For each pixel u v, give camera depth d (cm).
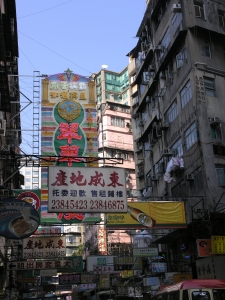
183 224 1683
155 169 2603
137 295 2053
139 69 2961
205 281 980
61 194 1241
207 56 2075
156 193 2570
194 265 1850
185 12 2117
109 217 1645
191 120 1989
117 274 2881
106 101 4934
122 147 4628
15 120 2580
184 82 2098
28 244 1898
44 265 2042
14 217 1217
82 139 1630
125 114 4834
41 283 2853
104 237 3856
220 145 1888
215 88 2022
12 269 1997
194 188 1902
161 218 1677
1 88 1536
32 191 1576
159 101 2514
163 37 2461
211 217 1602
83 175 1279
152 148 2688
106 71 5566
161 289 1259
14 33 1948
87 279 2491
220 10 2209
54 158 1576
